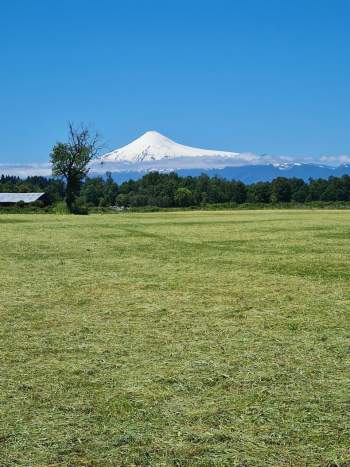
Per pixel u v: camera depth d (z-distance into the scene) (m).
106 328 8.04
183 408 4.96
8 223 43.31
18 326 8.20
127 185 161.12
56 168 77.50
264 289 11.45
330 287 11.66
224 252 19.70
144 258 17.89
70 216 62.22
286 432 4.45
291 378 5.73
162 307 9.57
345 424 4.59
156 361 6.37
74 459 4.07
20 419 4.76
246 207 96.88
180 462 4.01
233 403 5.06
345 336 7.44
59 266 15.79
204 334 7.62
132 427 4.57
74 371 6.03
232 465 3.96
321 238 25.94
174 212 78.81
